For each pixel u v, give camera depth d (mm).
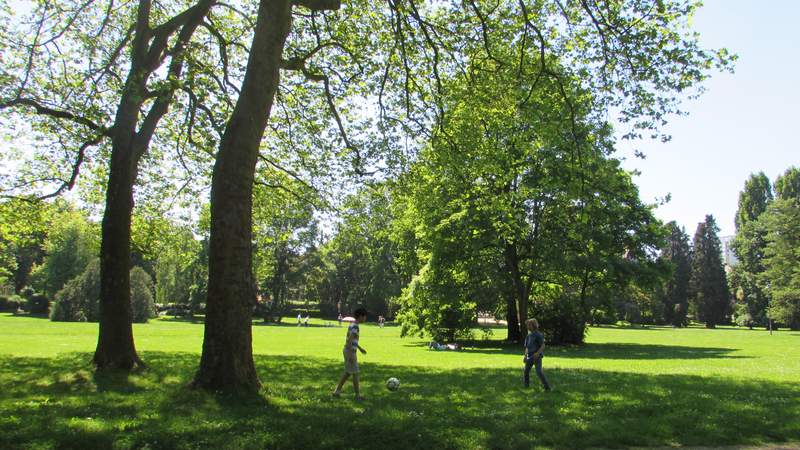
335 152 19625
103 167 19391
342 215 21062
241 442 7102
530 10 14633
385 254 76375
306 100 19641
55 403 9438
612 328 82062
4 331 33562
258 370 15164
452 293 33562
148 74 14172
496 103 15414
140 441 7109
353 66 17625
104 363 13523
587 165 15961
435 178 18547
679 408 9984
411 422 8391
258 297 81812
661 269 36156
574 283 37062
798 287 67438
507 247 33906
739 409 10000
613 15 12781
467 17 15211
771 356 27047
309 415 8625
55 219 23453
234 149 10117
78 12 15039
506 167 20016
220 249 9938
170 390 10664
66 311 51250
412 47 15641
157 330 41969
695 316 96812
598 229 32625
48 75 15641
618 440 7934
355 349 10828
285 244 70625
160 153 20922
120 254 13867
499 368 17531
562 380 14023
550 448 7504
